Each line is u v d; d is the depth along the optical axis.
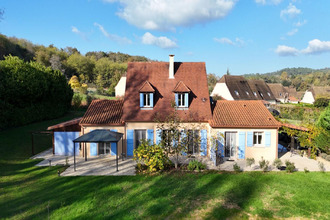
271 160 17.56
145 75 20.95
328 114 17.25
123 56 140.62
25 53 79.88
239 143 17.70
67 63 92.56
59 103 35.84
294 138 20.34
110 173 14.71
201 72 21.48
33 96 29.03
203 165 15.18
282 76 167.88
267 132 17.66
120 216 9.48
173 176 13.94
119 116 19.19
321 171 14.81
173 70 21.08
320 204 10.37
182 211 9.85
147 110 18.95
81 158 18.30
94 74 95.62
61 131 19.31
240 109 19.50
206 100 19.62
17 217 9.52
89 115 19.17
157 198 11.05
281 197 11.09
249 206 10.27
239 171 14.74
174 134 15.48
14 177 14.14
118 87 66.19
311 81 141.00
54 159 18.00
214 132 17.61
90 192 11.84
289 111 42.84
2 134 23.28
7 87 24.89
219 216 9.44
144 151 14.76
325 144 17.17
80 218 9.38
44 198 11.27
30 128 26.81
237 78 55.31
